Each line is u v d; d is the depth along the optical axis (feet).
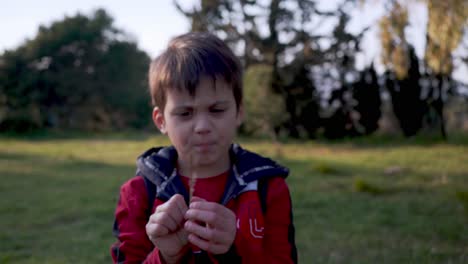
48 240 15.80
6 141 77.51
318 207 19.72
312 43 67.62
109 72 122.62
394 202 20.17
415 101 59.11
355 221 17.22
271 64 70.23
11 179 29.48
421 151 42.01
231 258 4.16
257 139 67.51
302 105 68.80
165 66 4.25
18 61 110.93
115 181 27.84
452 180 25.27
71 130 114.52
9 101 108.99
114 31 126.11
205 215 3.60
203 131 4.07
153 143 57.16
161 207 3.77
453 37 26.48
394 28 31.40
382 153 42.91
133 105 123.65
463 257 12.86
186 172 4.70
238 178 4.50
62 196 23.41
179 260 3.84
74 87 115.65
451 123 63.87
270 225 4.45
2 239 15.94
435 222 16.66
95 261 13.56
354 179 26.32
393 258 12.93
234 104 4.31
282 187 4.58
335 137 67.36
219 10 71.00
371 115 65.67
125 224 4.53
